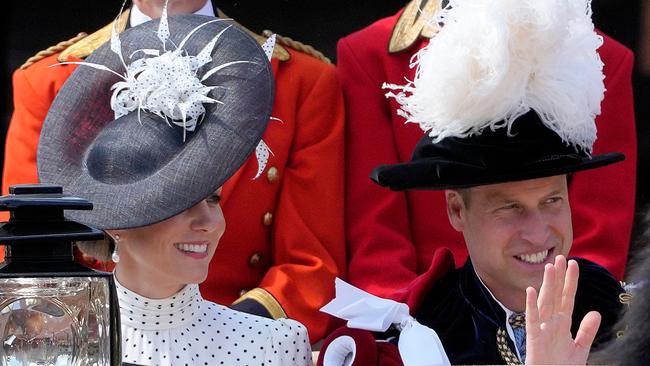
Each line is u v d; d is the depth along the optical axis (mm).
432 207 14422
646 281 7301
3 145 19578
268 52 11008
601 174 14539
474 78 10523
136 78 10281
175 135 10031
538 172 10594
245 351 10438
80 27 19594
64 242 7293
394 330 10250
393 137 14727
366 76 14906
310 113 14695
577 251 14305
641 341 7215
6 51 19703
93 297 7336
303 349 10711
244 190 14227
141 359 10109
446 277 11633
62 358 7293
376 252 14234
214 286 14164
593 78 10852
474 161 10641
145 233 10023
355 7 19172
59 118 10547
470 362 11070
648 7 18641
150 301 10188
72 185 9984
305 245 14250
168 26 10789
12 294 7211
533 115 10656
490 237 11000
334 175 14609
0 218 14188
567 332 9469
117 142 10023
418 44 14688
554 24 10445
